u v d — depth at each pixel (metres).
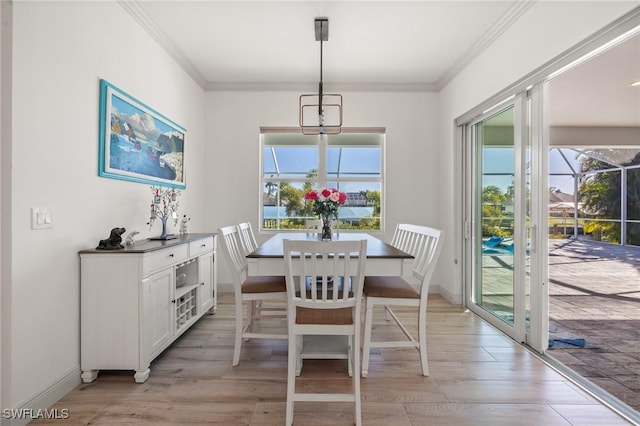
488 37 3.04
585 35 1.98
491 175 3.27
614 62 2.89
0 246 1.57
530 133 2.59
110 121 2.31
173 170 3.33
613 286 4.52
